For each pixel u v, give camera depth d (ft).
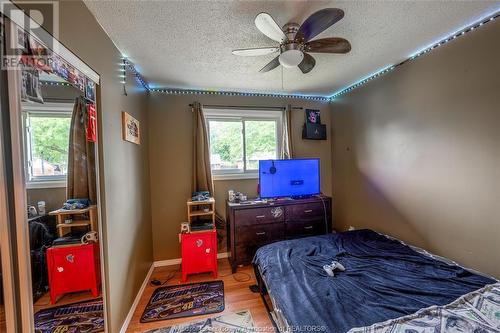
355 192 9.96
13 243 2.80
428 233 6.73
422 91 6.76
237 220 8.59
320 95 11.29
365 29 5.53
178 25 5.08
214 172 10.24
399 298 4.33
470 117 5.55
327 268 5.46
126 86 6.49
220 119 10.28
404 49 6.62
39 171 3.23
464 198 5.75
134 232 6.75
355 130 9.83
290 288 4.81
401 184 7.64
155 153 9.33
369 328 3.51
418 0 4.51
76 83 3.97
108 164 4.97
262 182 9.50
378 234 7.98
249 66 7.41
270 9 4.63
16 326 2.82
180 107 9.58
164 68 7.38
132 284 6.35
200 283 7.77
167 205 9.48
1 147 2.66
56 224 3.62
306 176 10.00
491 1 4.58
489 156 5.21
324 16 4.13
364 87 9.18
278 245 7.16
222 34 5.50
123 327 5.49
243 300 6.72
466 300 4.09
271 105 10.73
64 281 3.72
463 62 5.64
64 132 3.75
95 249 4.49
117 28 5.06
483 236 5.37
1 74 2.67
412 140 7.16
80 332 4.03
